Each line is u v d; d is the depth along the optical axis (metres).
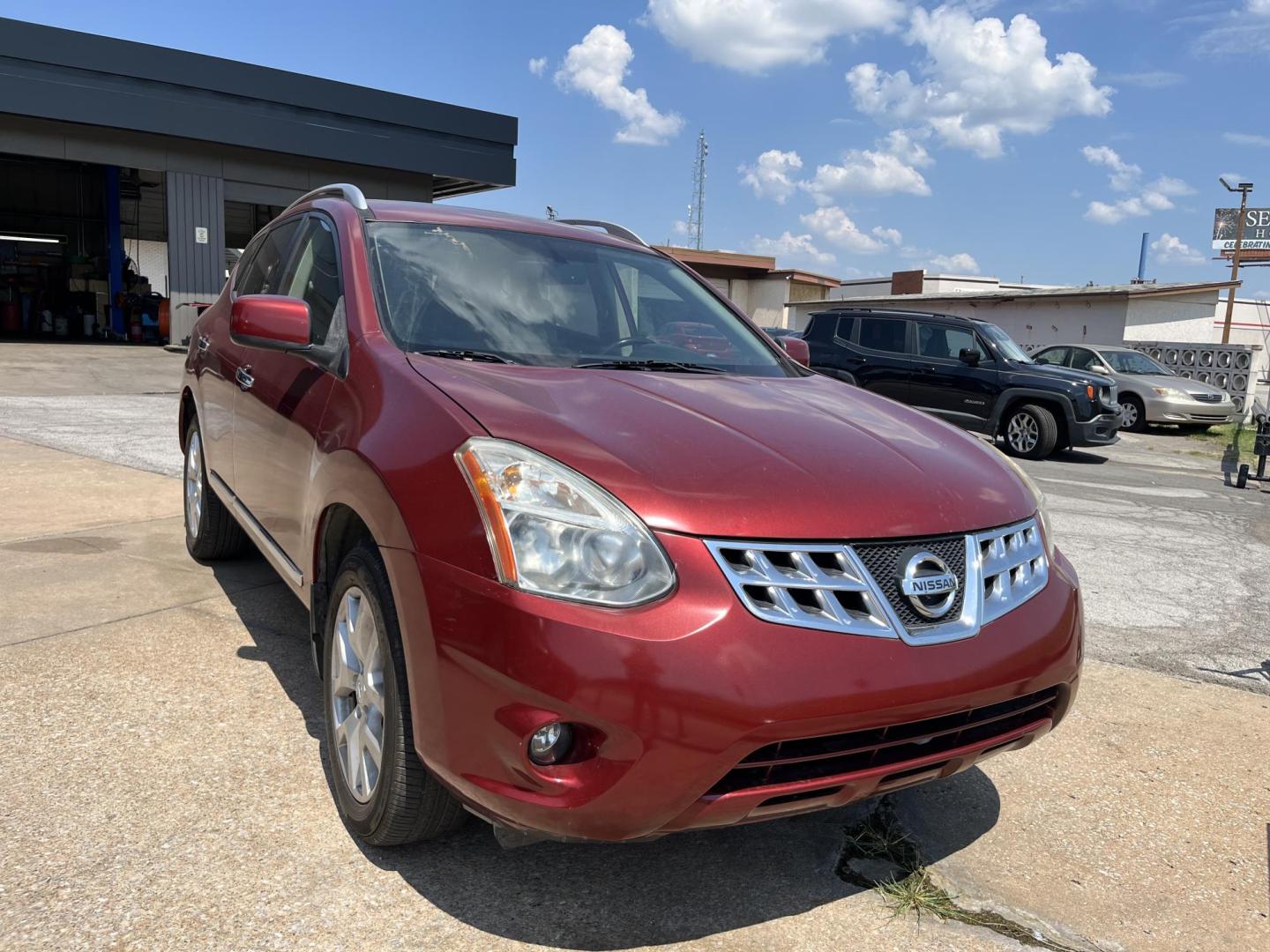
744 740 1.90
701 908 2.31
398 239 3.29
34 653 3.58
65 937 2.04
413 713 2.13
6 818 2.48
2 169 25.36
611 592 1.95
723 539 2.02
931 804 2.93
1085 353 18.41
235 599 4.30
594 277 3.53
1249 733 3.58
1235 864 2.67
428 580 2.07
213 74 20.86
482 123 24.91
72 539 5.21
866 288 45.66
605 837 1.95
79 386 13.64
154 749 2.90
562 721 1.90
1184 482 10.95
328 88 22.44
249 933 2.10
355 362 2.77
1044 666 2.31
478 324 3.04
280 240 4.16
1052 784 3.11
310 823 2.55
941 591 2.16
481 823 2.63
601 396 2.54
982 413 12.80
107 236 24.69
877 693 1.99
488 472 2.07
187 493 5.00
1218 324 27.38
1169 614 5.20
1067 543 6.96
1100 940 2.29
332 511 2.62
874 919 2.31
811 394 3.03
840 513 2.13
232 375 3.95
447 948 2.10
